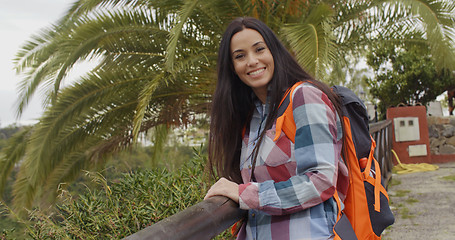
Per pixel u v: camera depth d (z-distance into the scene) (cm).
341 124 127
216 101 148
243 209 121
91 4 638
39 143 618
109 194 249
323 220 116
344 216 124
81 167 766
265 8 656
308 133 114
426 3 600
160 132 980
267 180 124
